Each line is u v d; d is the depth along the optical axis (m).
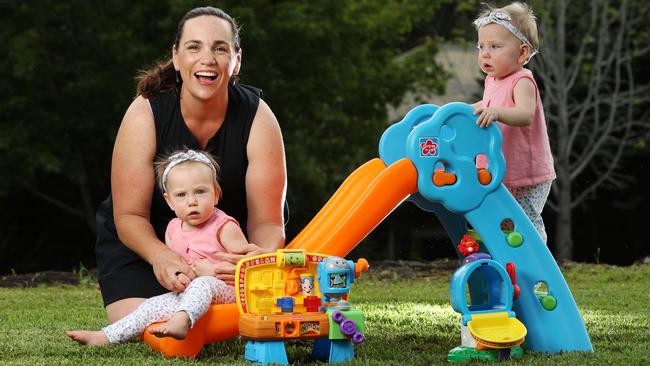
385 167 3.72
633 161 18.64
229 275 3.46
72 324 4.54
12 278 7.60
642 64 18.17
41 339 3.96
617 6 17.73
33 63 14.56
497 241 3.57
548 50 16.27
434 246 21.27
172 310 3.48
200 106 3.77
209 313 3.37
